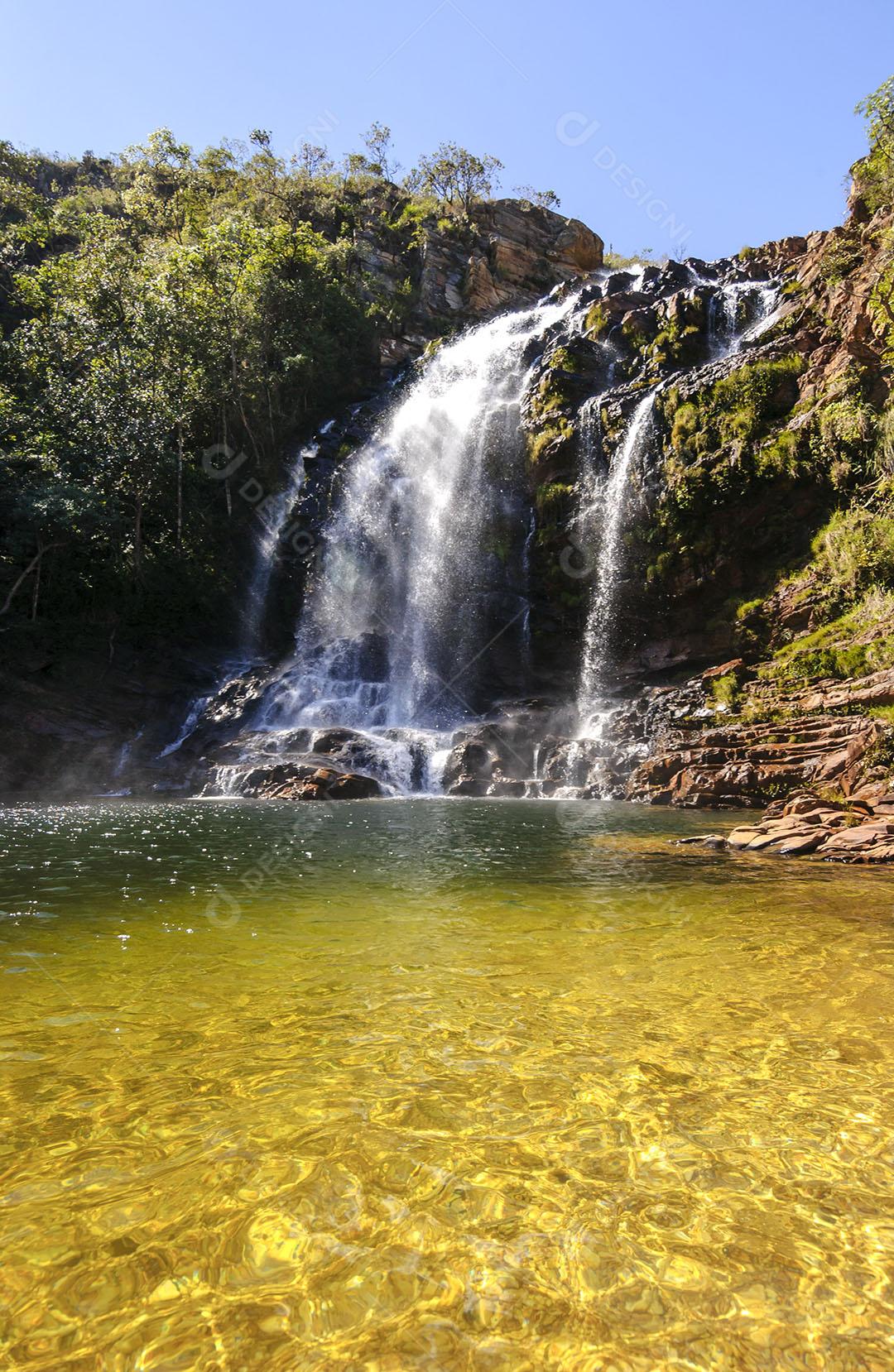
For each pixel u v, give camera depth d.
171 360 37.22
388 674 30.50
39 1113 3.10
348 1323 1.98
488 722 25.23
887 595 20.41
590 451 29.97
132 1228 2.36
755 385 25.28
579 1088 3.31
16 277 40.12
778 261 35.00
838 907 6.93
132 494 33.12
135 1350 1.89
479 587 31.42
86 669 27.42
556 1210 2.44
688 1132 2.93
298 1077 3.43
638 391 29.38
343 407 47.16
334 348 46.44
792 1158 2.76
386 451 38.09
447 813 16.27
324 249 55.53
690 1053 3.70
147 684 28.17
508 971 5.06
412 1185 2.58
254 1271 2.17
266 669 30.00
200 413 39.12
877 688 17.69
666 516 26.16
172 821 14.70
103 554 31.39
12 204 56.84
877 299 23.66
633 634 27.31
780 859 9.80
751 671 22.14
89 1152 2.80
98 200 66.50
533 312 43.81
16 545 27.89
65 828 13.62
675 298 32.91
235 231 43.59
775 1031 3.98
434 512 33.53
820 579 22.64
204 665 30.84
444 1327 1.96
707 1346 1.90
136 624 31.06
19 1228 2.35
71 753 23.34
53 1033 4.00
